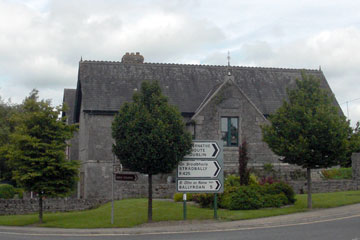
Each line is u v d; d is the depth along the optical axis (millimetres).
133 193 27500
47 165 20734
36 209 25578
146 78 33125
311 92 21734
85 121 30344
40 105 21484
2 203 25141
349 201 22375
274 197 21859
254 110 29812
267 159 29547
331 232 14750
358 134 21719
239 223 17953
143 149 18312
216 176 19750
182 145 18844
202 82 33656
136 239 14938
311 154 20703
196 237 15008
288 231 15469
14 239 15664
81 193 32312
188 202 23984
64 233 17281
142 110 18797
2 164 37000
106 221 19531
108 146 30250
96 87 31469
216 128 29000
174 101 31469
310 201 21234
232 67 35562
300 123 20859
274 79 35312
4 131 37250
